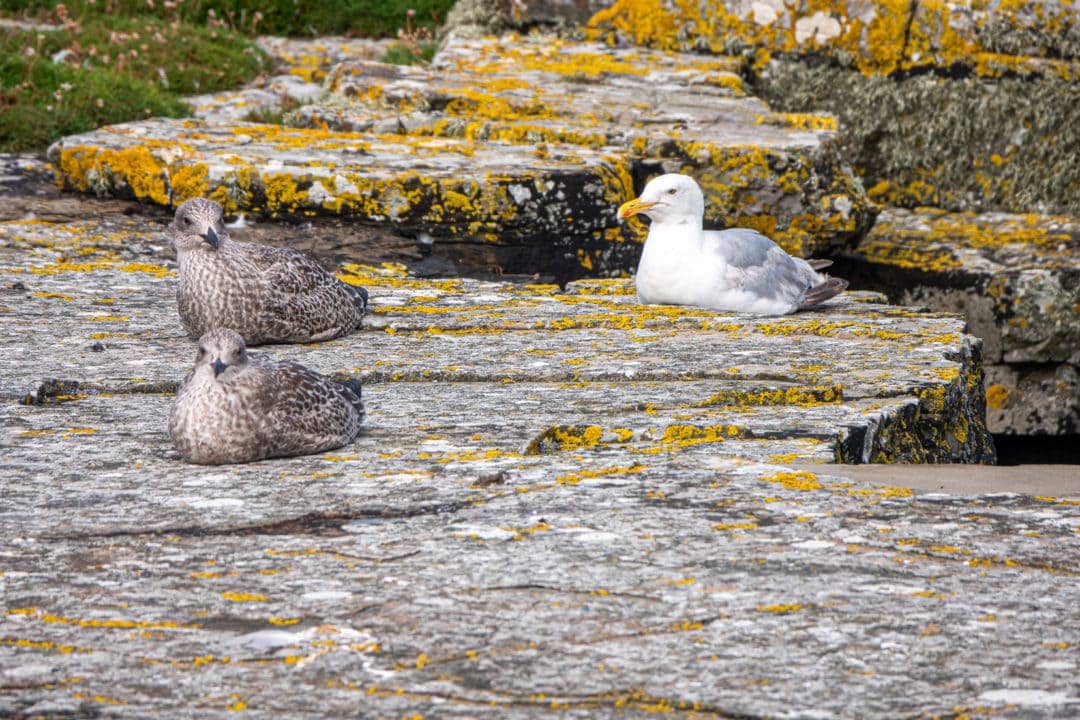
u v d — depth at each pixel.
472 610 6.52
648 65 22.95
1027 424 19.45
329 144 19.02
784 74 23.27
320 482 8.60
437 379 11.54
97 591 6.79
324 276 12.78
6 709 5.54
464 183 17.20
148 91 21.83
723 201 18.91
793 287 14.56
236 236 16.92
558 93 21.34
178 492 8.41
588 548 7.33
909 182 23.00
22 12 25.50
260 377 9.05
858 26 22.91
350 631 6.30
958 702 5.57
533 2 24.64
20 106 20.73
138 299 14.29
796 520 7.79
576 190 17.53
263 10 26.56
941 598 6.62
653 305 14.57
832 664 5.93
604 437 9.72
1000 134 22.62
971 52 22.53
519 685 5.75
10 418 10.14
